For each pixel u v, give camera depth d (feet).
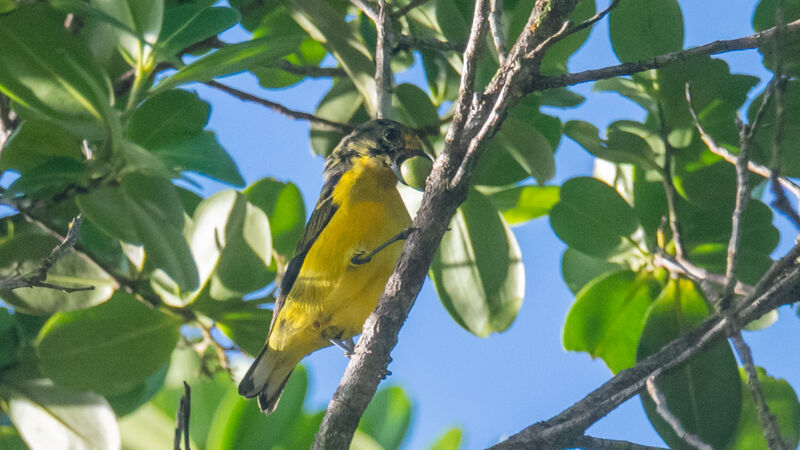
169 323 31.27
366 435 33.99
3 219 31.12
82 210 27.32
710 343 25.57
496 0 23.77
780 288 24.34
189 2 30.89
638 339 33.99
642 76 33.65
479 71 31.53
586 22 20.94
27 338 32.07
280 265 33.94
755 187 34.32
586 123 31.89
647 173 33.88
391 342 23.44
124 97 31.04
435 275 32.60
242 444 31.76
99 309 30.83
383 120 29.71
